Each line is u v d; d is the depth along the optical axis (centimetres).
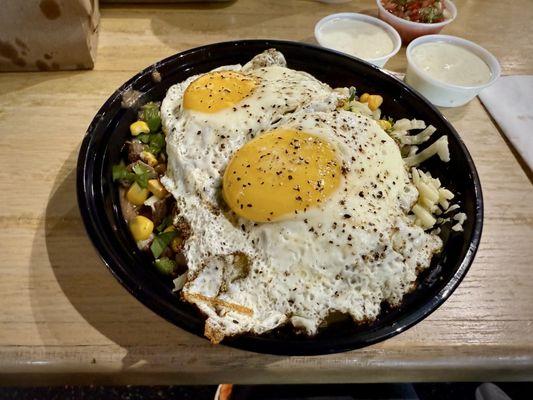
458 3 37
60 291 19
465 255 19
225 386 25
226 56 25
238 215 19
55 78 28
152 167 22
